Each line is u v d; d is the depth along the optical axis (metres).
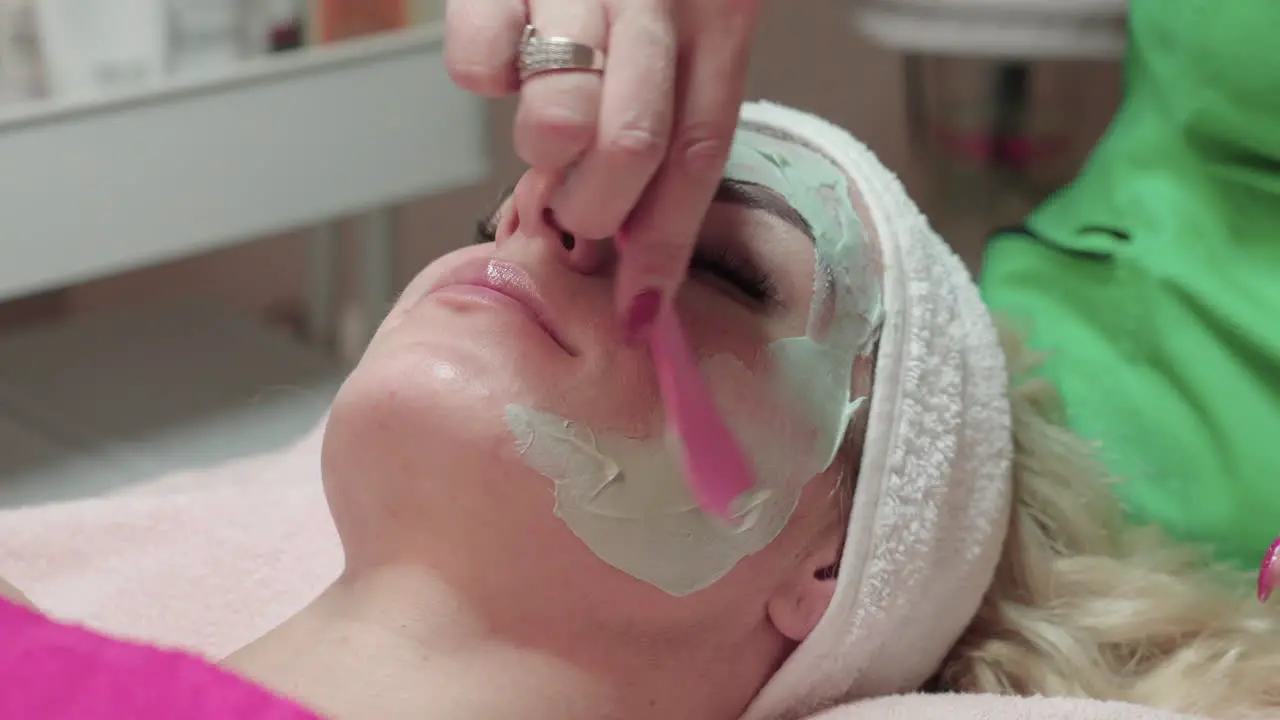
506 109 1.60
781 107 0.93
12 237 1.13
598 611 0.73
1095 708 0.76
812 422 0.75
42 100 1.14
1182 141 1.00
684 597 0.74
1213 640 0.88
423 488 0.71
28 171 1.12
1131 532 0.93
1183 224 0.98
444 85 1.38
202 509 1.05
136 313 1.66
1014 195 1.38
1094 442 0.94
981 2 1.07
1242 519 0.92
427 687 0.72
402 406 0.70
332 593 0.79
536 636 0.73
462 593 0.73
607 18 0.54
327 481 0.77
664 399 0.67
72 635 0.69
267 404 1.45
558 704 0.73
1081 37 1.07
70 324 1.62
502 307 0.72
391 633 0.73
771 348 0.75
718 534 0.73
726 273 0.77
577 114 0.52
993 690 0.87
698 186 0.57
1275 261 0.96
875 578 0.79
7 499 1.24
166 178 1.21
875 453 0.78
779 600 0.79
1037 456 0.91
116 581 1.00
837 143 0.87
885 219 0.82
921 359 0.79
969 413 0.83
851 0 1.24
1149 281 0.98
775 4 1.47
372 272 1.59
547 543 0.71
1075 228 1.05
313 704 0.71
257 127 1.25
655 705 0.76
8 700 0.65
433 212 1.73
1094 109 1.36
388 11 1.35
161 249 1.22
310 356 1.56
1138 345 0.99
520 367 0.70
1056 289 1.04
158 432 1.38
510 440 0.69
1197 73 0.96
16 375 1.49
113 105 1.15
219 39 1.25
